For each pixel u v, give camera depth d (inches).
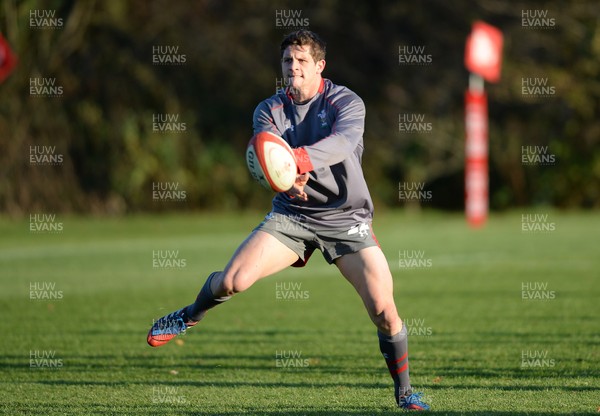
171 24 4170.8
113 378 954.7
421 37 4461.1
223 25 4301.2
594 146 4234.7
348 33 4468.5
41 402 835.4
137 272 2048.5
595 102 4261.8
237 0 4343.0
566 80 4242.1
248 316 1432.1
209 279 757.3
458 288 1740.9
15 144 3767.2
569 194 4210.1
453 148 4377.5
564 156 4217.5
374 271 748.0
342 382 924.6
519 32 4357.8
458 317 1379.2
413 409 776.3
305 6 4421.8
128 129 3902.6
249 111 4360.2
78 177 3900.1
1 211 3740.2
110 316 1427.2
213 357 1077.8
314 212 757.9
